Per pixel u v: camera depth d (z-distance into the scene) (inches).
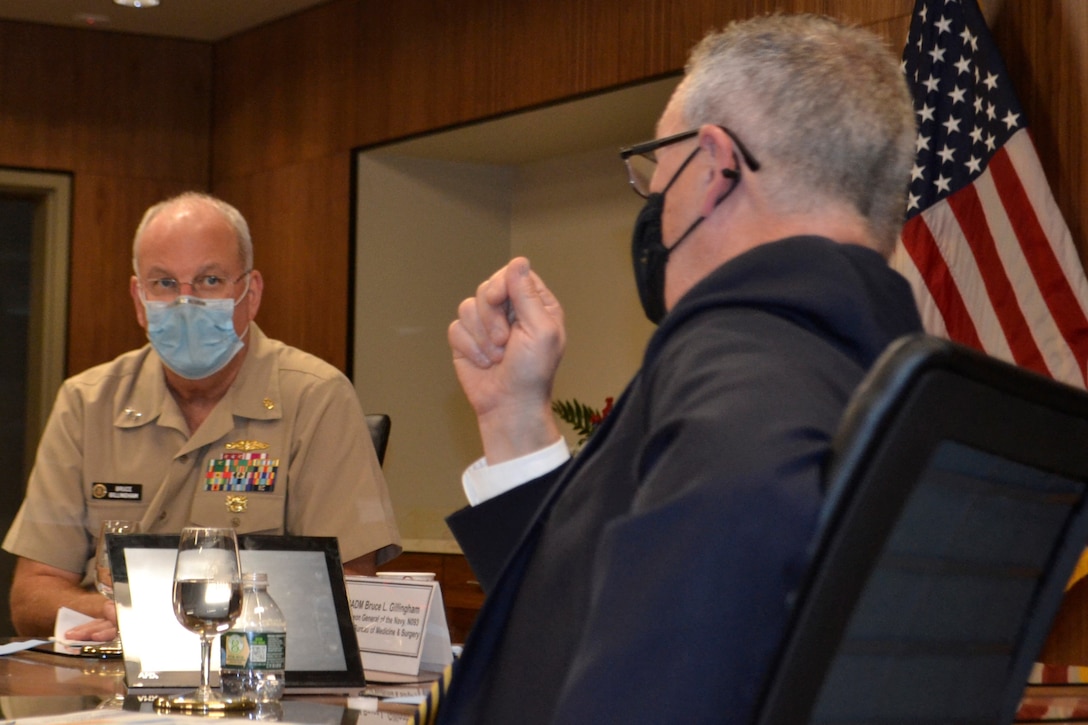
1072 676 62.2
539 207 215.5
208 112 233.3
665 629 23.9
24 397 225.1
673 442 26.0
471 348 44.8
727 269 31.4
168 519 94.7
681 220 37.3
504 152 209.0
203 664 55.1
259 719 50.1
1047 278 122.9
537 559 33.3
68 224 223.5
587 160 207.2
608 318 201.8
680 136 37.4
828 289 30.0
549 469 43.2
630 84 170.6
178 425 96.1
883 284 31.8
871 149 35.2
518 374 43.6
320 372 99.7
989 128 128.3
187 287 95.3
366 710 53.1
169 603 60.9
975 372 24.0
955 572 26.6
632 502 29.8
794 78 35.5
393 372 211.0
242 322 97.7
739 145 35.9
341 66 211.8
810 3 151.3
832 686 25.2
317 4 215.3
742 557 23.8
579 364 205.9
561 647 31.2
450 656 66.3
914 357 23.3
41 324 223.0
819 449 24.5
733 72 36.6
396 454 209.8
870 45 36.9
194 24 224.4
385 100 204.8
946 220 129.0
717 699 23.7
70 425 97.0
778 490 23.9
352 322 208.5
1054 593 29.7
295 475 96.0
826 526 23.3
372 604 67.4
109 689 59.2
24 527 94.2
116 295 225.6
